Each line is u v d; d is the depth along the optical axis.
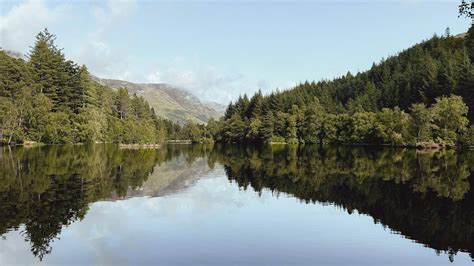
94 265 14.20
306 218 22.08
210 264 14.57
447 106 94.38
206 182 35.88
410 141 99.56
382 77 167.62
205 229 19.33
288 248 16.64
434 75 123.94
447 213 23.48
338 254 16.08
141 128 119.25
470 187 33.00
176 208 24.00
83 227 18.86
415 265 15.12
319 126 133.62
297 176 40.53
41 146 75.31
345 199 27.73
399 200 27.50
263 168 49.16
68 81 93.00
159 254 15.49
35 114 79.69
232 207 24.77
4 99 77.62
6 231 17.83
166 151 89.56
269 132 139.88
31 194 25.89
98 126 94.69
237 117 158.25
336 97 166.50
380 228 20.11
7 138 76.38
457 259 15.80
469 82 105.19
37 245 16.14
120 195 27.28
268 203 26.23
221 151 93.12
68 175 35.16
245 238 17.89
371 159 62.47
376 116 120.19
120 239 17.25
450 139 93.31
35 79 88.00
